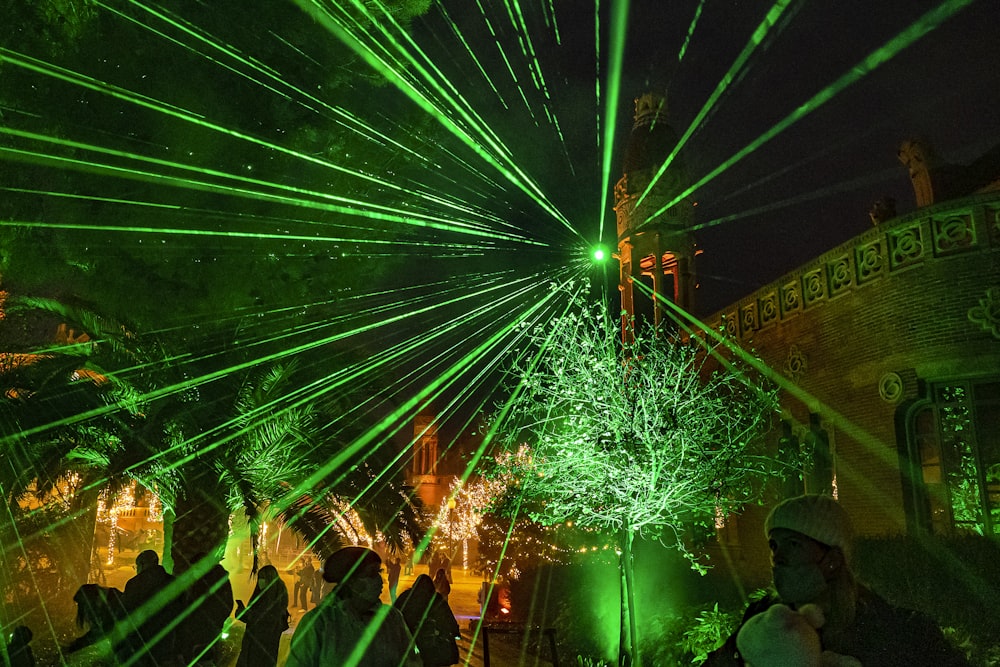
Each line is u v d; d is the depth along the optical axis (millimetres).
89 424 11148
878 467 11391
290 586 27141
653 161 21062
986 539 8320
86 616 7320
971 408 10430
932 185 14648
